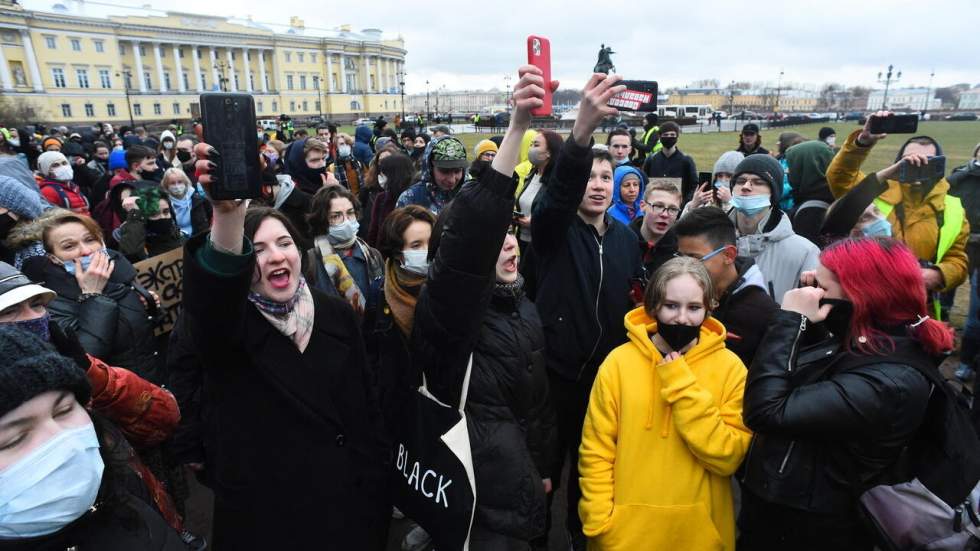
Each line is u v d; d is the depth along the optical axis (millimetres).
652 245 3066
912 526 1449
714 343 1904
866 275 1505
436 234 1755
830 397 1470
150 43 63906
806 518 1612
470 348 1594
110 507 1164
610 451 1980
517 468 1714
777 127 44281
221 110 1188
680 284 1834
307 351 1677
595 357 2469
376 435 1876
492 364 1795
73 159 8398
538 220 2348
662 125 6578
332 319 1776
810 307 1622
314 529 1652
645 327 1990
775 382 1569
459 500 1583
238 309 1414
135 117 63281
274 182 4129
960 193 4418
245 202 1319
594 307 2453
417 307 1629
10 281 1521
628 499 1892
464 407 1751
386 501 1849
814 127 44531
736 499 2723
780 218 2756
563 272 2459
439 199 4266
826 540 1604
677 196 2963
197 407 2053
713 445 1767
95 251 2314
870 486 1532
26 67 55031
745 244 2777
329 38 80125
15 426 1000
